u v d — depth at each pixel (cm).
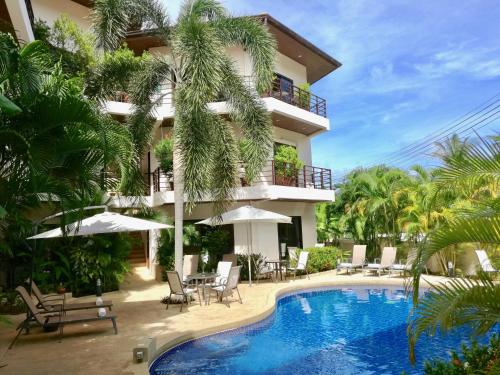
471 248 1316
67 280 1390
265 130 1259
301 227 2072
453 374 418
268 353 732
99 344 722
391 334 855
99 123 548
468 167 428
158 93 1336
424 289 1264
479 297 387
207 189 1127
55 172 614
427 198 1450
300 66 2217
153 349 672
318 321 986
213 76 1048
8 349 703
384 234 1934
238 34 1252
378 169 2061
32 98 505
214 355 719
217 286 1124
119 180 807
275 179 1817
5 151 527
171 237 1625
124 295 1305
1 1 1032
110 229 989
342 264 1709
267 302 1075
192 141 1087
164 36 1234
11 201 566
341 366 659
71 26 1518
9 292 1141
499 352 430
